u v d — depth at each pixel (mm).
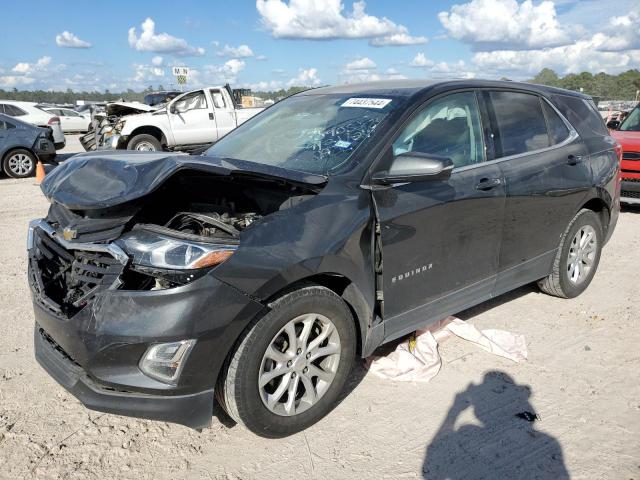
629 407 3127
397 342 3803
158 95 20078
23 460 2727
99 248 2623
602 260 5875
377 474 2627
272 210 2990
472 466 2670
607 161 4664
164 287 2559
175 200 3037
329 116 3623
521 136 4004
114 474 2641
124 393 2545
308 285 2791
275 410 2783
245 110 15000
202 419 2586
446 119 3543
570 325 4199
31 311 4539
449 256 3426
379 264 3059
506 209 3719
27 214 8586
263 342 2633
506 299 4711
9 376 3506
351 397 3246
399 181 3002
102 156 3135
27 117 19516
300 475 2629
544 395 3256
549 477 2588
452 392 3289
